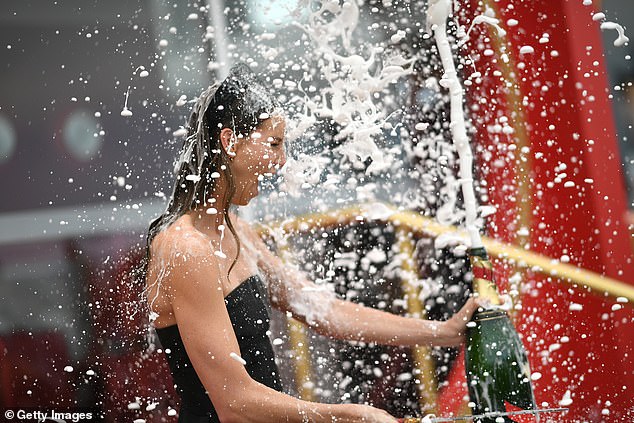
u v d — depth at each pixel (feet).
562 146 19.33
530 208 19.56
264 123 9.56
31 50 23.75
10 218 22.56
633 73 19.35
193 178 9.30
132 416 16.79
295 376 18.40
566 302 18.43
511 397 8.69
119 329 18.43
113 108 23.30
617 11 19.34
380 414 8.75
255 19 17.17
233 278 10.03
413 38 16.08
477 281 9.00
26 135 23.49
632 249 19.20
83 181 23.26
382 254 13.87
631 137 19.52
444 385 17.87
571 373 17.88
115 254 21.75
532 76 19.19
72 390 17.79
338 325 11.14
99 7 23.00
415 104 16.70
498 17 18.84
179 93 22.16
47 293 19.81
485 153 19.56
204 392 9.70
